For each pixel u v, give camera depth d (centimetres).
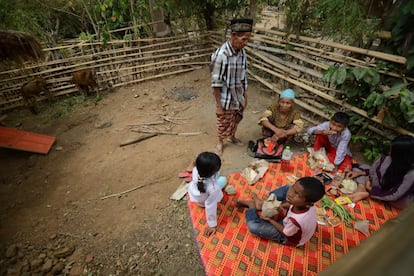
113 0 548
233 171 342
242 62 309
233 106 332
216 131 430
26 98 471
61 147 405
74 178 346
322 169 328
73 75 499
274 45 485
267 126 358
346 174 315
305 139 388
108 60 554
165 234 268
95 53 540
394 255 23
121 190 324
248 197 298
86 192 324
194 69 639
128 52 568
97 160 377
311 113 447
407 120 283
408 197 260
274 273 225
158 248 256
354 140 349
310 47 411
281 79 482
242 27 271
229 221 269
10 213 299
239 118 362
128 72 582
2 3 538
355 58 356
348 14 323
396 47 312
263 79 523
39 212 299
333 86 396
